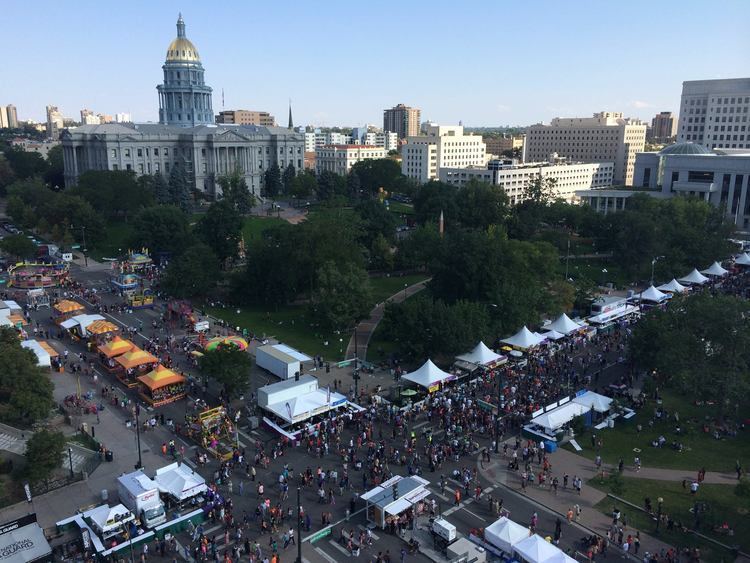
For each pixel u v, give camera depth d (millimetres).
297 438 74000
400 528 56969
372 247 161875
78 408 80562
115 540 54375
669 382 81938
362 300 111562
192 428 74500
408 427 76625
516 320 101625
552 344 103562
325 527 57062
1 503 60719
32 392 72938
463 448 70438
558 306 112938
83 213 184250
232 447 71312
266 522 57438
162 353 101500
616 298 122750
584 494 62719
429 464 67375
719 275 145125
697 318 80312
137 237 165875
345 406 80000
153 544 55531
